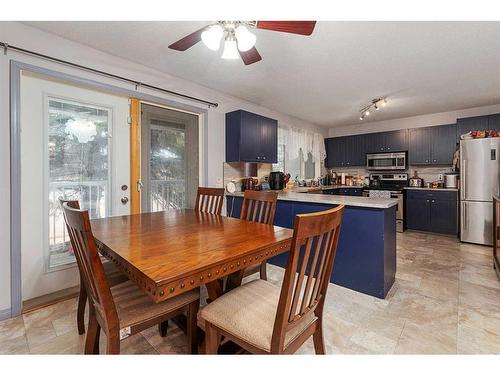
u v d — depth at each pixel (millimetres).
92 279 1099
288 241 1426
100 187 2512
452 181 4371
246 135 3607
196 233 1538
